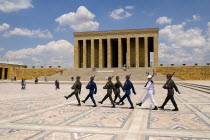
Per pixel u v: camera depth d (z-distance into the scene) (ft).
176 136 18.85
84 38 243.40
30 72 232.73
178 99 50.14
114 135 19.21
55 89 92.12
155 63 220.64
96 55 254.68
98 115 29.27
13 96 59.36
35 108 36.01
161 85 121.60
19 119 26.48
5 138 18.30
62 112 31.86
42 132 20.30
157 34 222.48
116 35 233.35
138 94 64.85
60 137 18.58
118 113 30.94
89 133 19.89
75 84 39.29
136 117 27.76
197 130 20.90
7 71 253.03
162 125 23.09
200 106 37.86
